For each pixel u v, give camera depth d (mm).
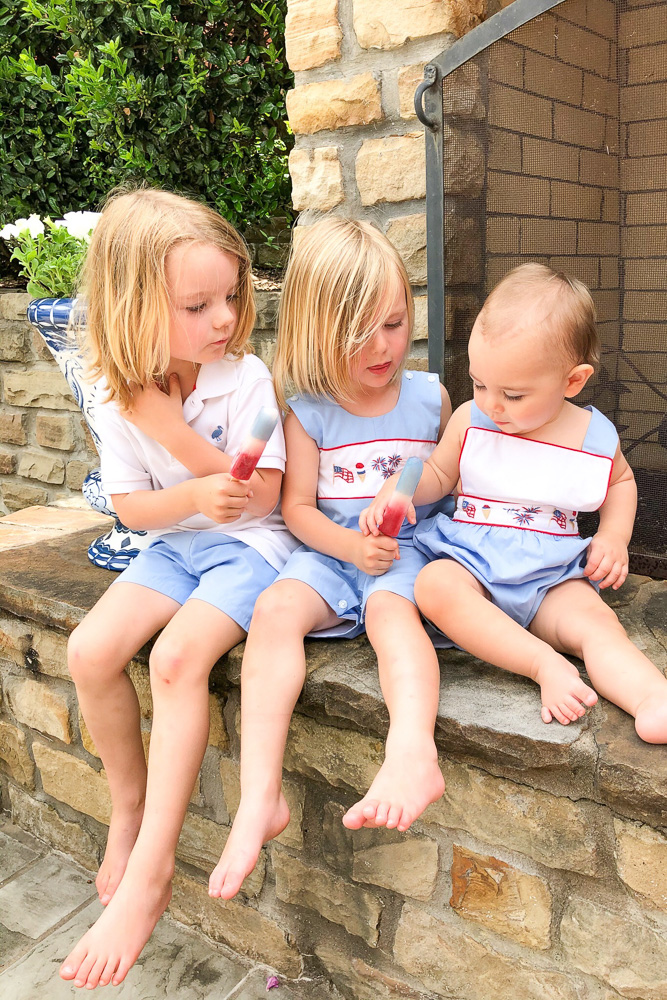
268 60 3090
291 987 1528
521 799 1220
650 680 1161
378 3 1820
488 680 1336
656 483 1661
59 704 1804
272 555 1540
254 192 3146
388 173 1906
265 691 1317
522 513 1428
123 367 1418
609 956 1194
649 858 1129
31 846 1939
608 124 1554
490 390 1332
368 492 1558
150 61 3031
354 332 1417
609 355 1652
